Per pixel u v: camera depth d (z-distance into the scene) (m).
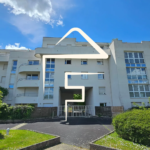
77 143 5.61
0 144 4.89
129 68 17.56
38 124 10.57
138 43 18.31
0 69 21.66
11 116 12.92
